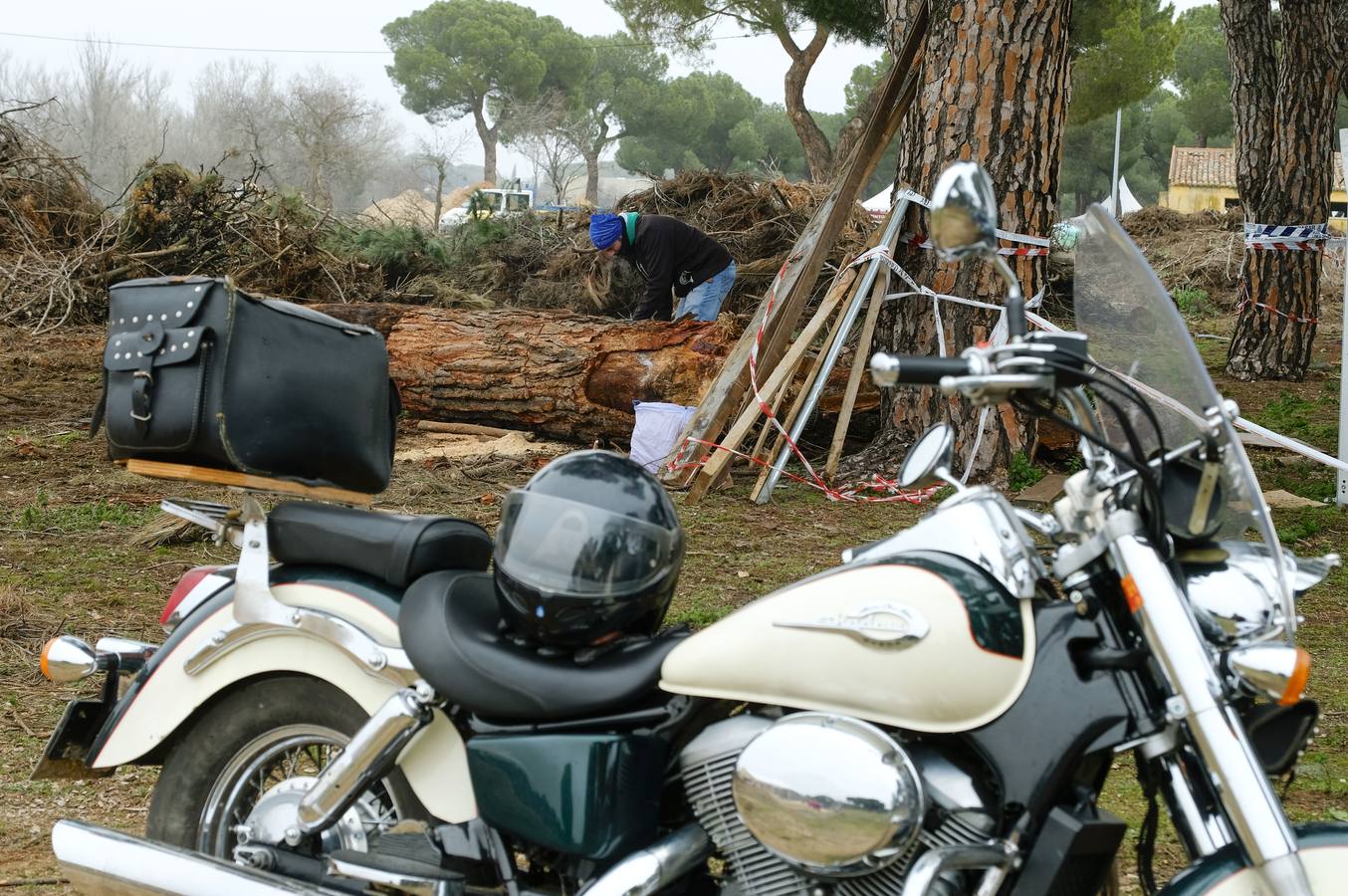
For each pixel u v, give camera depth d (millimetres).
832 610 2541
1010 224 9141
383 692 3014
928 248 9352
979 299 9172
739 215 17172
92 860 3057
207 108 57062
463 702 2826
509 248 18766
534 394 10133
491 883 2934
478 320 10672
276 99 54469
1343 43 15672
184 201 17953
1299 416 12797
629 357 9953
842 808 2406
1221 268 28594
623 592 2779
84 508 7965
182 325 3033
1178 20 35156
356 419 3240
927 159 9297
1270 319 15945
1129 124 69062
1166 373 2584
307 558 3178
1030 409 2492
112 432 3113
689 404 9805
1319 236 15734
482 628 2932
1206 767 2258
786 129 74812
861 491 9125
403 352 10562
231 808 3225
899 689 2455
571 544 2779
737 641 2629
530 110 52969
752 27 32375
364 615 3061
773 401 9297
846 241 16062
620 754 2719
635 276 16312
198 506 3273
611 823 2711
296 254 17781
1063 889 2508
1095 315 2885
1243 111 16000
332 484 3225
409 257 18750
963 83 9109
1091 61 33500
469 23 67500
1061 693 2402
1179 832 2389
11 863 3682
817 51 32062
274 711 3188
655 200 18172
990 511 2574
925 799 2447
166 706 3236
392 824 3080
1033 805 2393
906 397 9438
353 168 53406
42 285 17016
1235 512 2426
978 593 2467
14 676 5215
